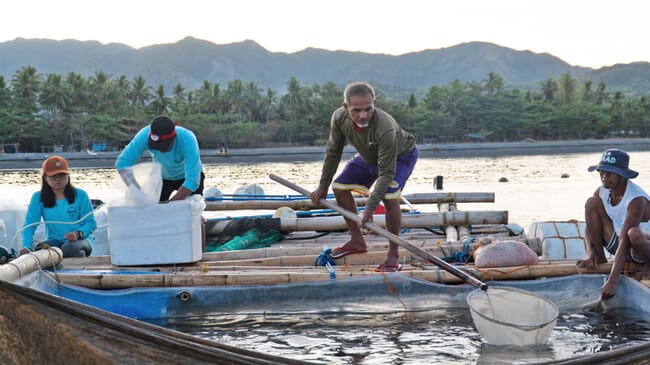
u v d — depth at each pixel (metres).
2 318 2.91
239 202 9.47
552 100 162.75
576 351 4.15
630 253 5.12
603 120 140.12
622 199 5.07
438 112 132.25
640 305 4.91
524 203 19.89
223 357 2.97
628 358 3.00
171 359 2.97
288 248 6.39
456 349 4.25
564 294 5.24
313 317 5.14
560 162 62.94
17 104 106.62
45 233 6.34
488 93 160.75
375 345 4.36
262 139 121.38
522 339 4.23
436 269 5.49
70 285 5.12
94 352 2.96
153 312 5.15
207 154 95.81
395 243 5.62
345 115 5.29
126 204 5.71
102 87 117.81
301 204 9.31
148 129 6.27
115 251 5.73
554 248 6.11
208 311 5.19
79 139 103.38
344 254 5.93
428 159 80.00
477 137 131.88
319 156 90.38
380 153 5.17
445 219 7.67
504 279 5.35
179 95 129.50
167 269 5.64
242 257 6.30
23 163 72.62
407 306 5.24
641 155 82.06
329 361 4.04
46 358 2.96
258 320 5.08
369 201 5.21
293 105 133.12
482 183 31.55
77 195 6.08
